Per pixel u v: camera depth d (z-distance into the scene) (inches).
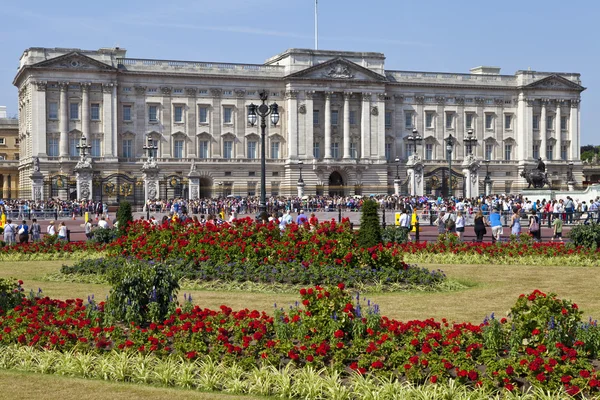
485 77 6550.2
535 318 780.6
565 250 1840.6
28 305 1015.0
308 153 5989.2
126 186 4569.4
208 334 863.7
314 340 818.8
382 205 4466.0
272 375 772.6
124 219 1855.3
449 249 1911.9
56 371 826.8
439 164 6392.7
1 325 932.0
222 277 1424.7
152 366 816.3
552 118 6673.2
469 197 4601.4
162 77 5728.3
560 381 721.0
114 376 807.1
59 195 5246.1
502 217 3521.2
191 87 5802.2
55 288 1417.3
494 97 6565.0
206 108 5856.3
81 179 4473.4
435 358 770.8
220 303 1232.2
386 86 6289.4
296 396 751.7
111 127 5526.6
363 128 6117.1
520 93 6579.7
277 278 1400.1
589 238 1913.1
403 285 1366.9
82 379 805.2
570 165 6190.9
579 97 6712.6
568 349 753.6
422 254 1877.5
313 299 866.1
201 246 1509.6
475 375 734.5
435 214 3708.2
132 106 5669.3
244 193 5944.9
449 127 6461.6
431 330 847.7
